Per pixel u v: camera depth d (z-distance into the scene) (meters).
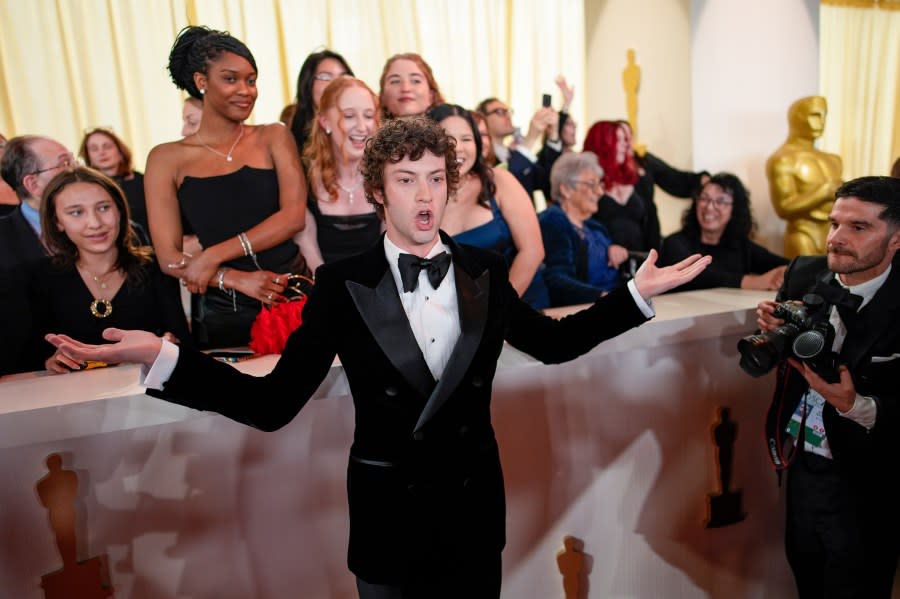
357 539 1.32
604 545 2.06
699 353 2.11
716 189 2.91
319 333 1.26
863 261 1.66
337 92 2.25
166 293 2.10
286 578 1.71
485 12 4.45
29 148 2.26
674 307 2.14
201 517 1.62
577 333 1.39
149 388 1.20
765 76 3.71
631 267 3.23
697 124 3.88
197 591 1.63
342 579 1.76
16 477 1.47
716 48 3.76
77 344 1.15
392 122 1.25
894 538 1.82
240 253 2.12
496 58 4.53
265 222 2.15
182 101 3.71
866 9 5.57
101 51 3.58
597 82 4.64
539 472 1.95
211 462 1.61
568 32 4.70
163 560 1.60
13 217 2.28
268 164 2.21
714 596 2.23
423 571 1.30
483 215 2.34
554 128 3.62
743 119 3.75
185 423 1.58
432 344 1.29
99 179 1.95
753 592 2.29
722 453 2.16
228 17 3.65
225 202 2.15
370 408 1.28
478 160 2.30
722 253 2.97
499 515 1.37
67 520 1.51
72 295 1.97
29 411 1.38
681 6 3.93
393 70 2.58
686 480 2.15
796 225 3.57
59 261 1.95
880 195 1.63
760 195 3.78
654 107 4.18
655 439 2.09
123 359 1.16
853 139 5.73
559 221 2.95
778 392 1.85
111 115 3.63
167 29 3.63
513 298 1.42
